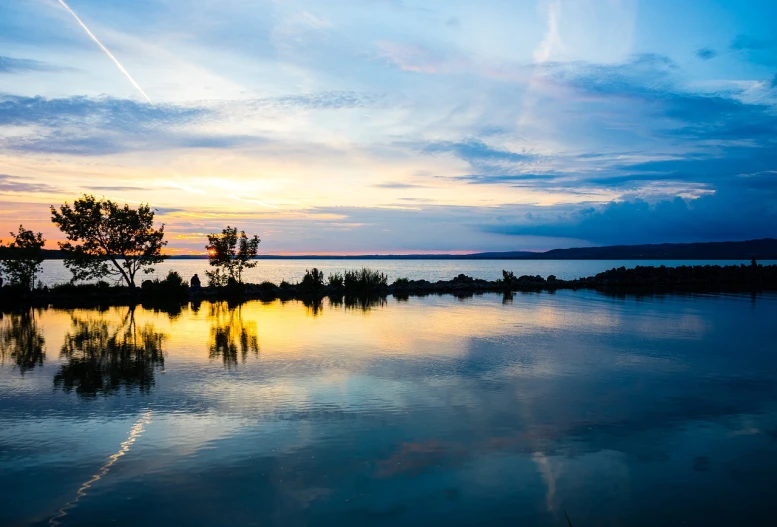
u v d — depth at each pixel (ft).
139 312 84.99
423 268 443.73
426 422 29.94
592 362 45.70
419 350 50.67
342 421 29.99
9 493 21.48
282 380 38.78
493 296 119.55
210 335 59.57
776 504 21.25
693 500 21.50
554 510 20.59
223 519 19.67
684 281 169.89
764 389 37.27
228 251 122.72
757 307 92.53
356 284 129.90
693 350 51.34
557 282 157.79
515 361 45.93
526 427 29.32
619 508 20.81
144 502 20.86
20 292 102.73
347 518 19.84
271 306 95.61
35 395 34.65
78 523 19.34
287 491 21.83
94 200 107.14
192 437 27.43
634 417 31.14
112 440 26.96
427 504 20.92
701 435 28.43
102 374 40.37
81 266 106.22
